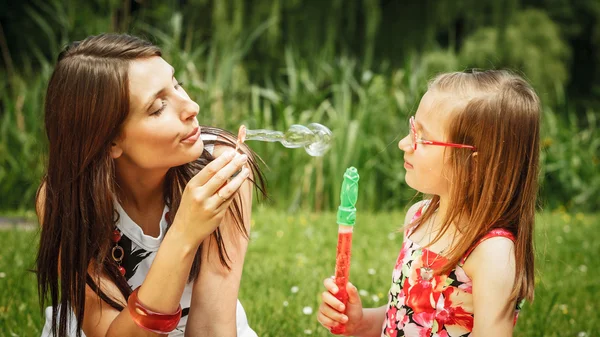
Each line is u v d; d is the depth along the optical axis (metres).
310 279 3.69
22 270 3.65
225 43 9.12
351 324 1.97
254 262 4.10
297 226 5.14
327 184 6.22
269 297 3.35
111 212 1.72
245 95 6.68
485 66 10.59
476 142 1.79
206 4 9.80
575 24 13.08
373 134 6.50
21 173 6.18
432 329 1.83
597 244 4.83
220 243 1.85
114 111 1.61
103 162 1.67
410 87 6.72
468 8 11.13
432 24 11.00
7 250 4.11
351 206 1.88
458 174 1.80
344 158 6.22
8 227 4.94
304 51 10.05
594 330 2.96
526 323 3.02
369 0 10.23
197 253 1.85
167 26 7.14
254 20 9.76
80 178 1.69
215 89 6.25
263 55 9.95
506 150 1.78
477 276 1.74
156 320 1.63
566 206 6.86
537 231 4.99
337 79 6.89
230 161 1.59
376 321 2.04
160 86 1.63
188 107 1.65
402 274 1.92
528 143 1.80
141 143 1.64
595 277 3.96
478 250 1.76
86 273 1.81
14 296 3.17
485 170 1.78
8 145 6.36
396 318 1.91
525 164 1.80
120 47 1.63
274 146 6.22
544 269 3.95
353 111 6.89
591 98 13.51
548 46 11.35
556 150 6.98
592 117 7.72
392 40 11.02
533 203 1.81
